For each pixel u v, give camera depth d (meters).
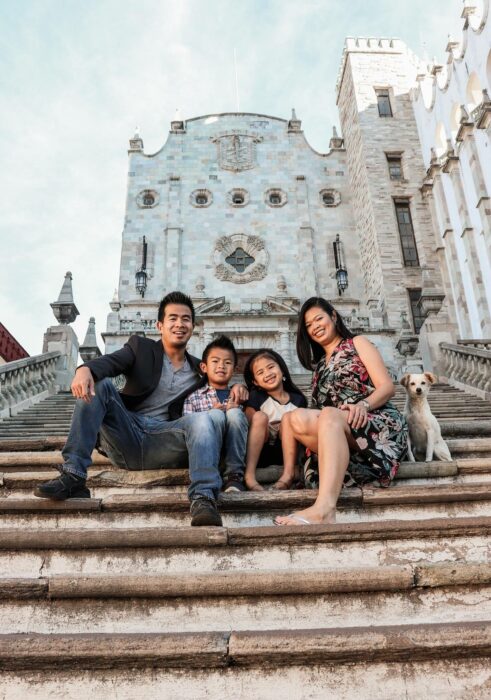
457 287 29.55
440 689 2.75
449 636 2.82
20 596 3.23
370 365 5.00
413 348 19.78
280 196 34.34
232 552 3.68
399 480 5.04
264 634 2.84
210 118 36.09
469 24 28.56
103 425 4.64
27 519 4.21
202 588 3.21
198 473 4.12
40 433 10.04
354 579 3.25
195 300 30.31
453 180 29.66
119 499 4.23
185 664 2.77
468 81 28.41
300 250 32.69
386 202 31.67
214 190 34.16
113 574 3.27
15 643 2.78
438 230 31.59
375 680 2.76
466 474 5.14
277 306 28.36
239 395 5.15
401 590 3.29
